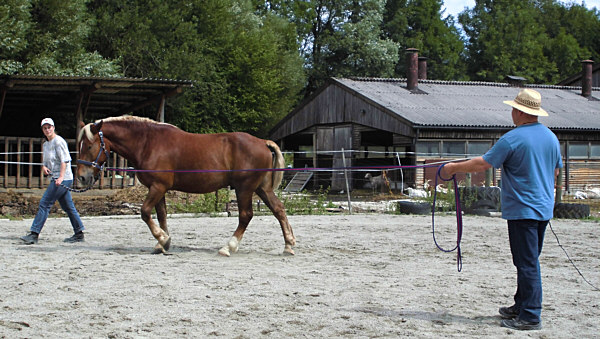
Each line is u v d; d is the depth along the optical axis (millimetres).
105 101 24453
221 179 9234
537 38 70375
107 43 34500
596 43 76125
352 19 56500
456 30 69562
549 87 37719
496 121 27078
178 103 34969
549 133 5559
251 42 40594
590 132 28672
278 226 13516
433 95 31422
